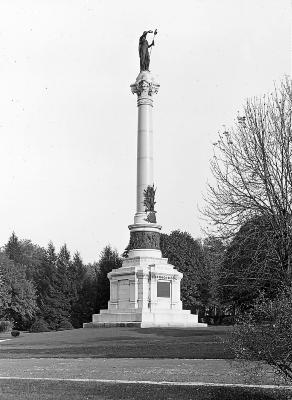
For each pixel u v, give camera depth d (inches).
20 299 3848.4
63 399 721.6
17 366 1135.6
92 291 3909.9
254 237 1243.2
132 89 2738.7
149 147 2684.5
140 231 2642.7
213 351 1298.0
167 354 1282.0
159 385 827.4
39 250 5792.3
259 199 1166.3
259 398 709.3
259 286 1370.6
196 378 899.4
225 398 715.4
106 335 1877.5
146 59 2797.7
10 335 2910.9
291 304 636.1
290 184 1079.0
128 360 1209.4
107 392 768.9
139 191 2669.8
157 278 2507.4
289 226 1081.4
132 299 2481.5
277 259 1152.2
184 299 3902.6
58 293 3843.5
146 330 1987.0
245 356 639.8
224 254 1446.9
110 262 3905.0
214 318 3983.8
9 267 3880.4
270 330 626.2
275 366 671.8
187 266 3912.4
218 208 1256.2
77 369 1054.4
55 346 1612.9
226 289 1985.7
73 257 4099.4
